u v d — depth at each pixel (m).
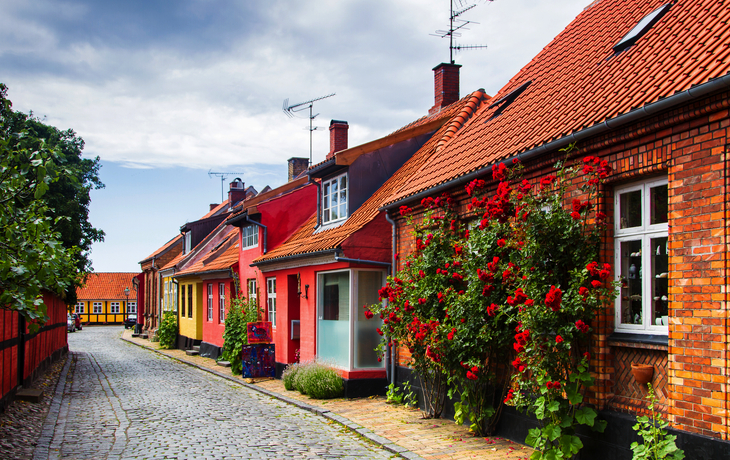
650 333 5.89
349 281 12.12
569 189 7.00
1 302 6.35
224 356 17.44
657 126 5.66
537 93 9.80
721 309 4.94
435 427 8.76
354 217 13.44
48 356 18.48
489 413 7.97
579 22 11.52
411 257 9.61
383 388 12.00
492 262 7.09
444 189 9.49
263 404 11.65
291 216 18.25
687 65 6.00
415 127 14.77
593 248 6.24
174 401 12.09
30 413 10.45
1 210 6.19
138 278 43.78
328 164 14.55
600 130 6.25
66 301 23.75
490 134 9.89
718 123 5.08
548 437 6.21
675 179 5.48
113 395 13.02
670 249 5.47
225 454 7.38
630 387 6.08
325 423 9.51
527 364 6.32
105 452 7.53
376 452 7.48
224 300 22.33
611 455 6.02
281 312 15.77
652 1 9.30
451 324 8.16
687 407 5.18
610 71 7.81
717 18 6.67
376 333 12.19
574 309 5.92
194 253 29.05
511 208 6.91
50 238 6.84
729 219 4.93
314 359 13.18
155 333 35.62
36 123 21.36
